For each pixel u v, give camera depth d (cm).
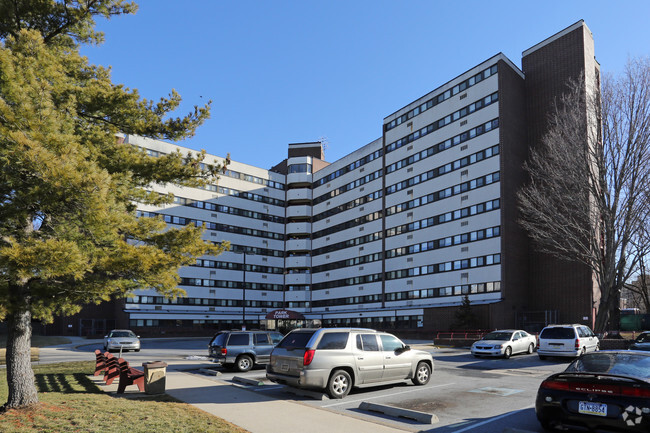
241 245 7000
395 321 5447
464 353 2738
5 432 718
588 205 3130
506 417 908
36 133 767
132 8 1152
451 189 4922
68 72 1118
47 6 1059
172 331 6050
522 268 4312
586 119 3184
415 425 841
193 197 6462
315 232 7444
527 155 4606
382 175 6044
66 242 759
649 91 2903
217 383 1362
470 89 4838
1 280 846
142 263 873
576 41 4372
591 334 2278
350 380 1126
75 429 743
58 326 5809
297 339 1149
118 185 1032
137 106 1122
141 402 1009
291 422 830
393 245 5697
